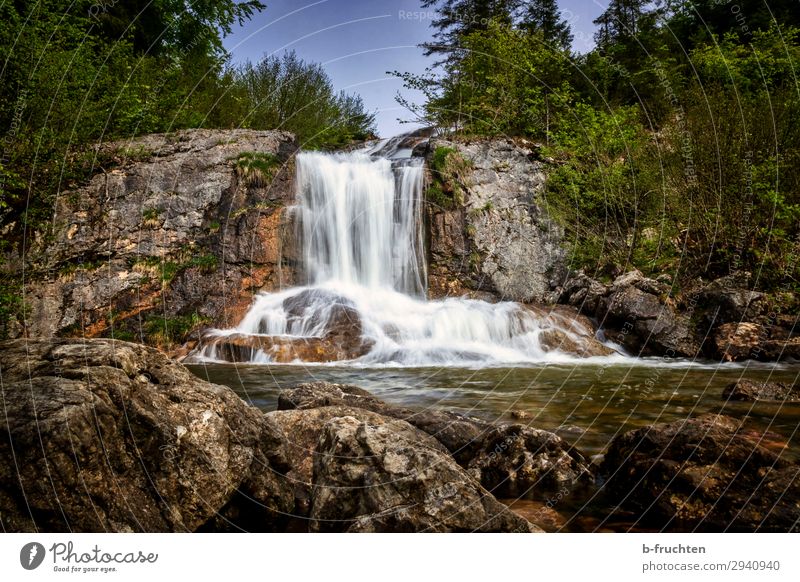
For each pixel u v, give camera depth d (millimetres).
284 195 11555
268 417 3723
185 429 2553
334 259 12125
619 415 5230
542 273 11930
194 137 11172
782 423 4703
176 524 2381
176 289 10039
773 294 9406
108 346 2797
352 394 4852
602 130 12406
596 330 10250
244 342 8797
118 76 10578
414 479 2637
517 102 14219
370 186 12578
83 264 9312
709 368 8078
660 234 11086
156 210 10133
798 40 15078
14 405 2146
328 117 15500
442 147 12562
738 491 2883
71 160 9180
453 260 12000
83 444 2141
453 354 9094
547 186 12648
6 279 8062
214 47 13492
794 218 9523
